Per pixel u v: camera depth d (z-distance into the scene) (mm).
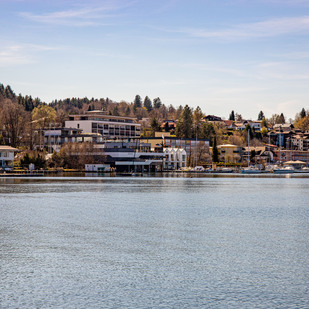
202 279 36594
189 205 84625
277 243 49469
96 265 40219
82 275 37375
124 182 156250
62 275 37344
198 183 157125
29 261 41406
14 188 120250
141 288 34375
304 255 44250
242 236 53219
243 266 40312
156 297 32594
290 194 112875
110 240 50312
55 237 51750
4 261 41375
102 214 70750
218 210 77375
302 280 36469
